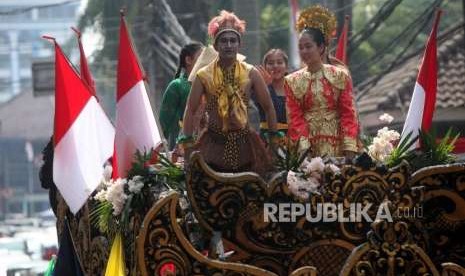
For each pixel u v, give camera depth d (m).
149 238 13.38
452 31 33.62
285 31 50.16
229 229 13.80
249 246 13.88
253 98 15.93
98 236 15.90
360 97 38.94
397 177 13.77
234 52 14.69
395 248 13.30
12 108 148.38
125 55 16.33
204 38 40.97
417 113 16.17
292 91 15.52
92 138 16.77
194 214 13.84
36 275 43.94
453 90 39.53
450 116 37.66
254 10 32.69
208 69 14.77
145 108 16.36
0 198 149.25
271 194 13.82
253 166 14.73
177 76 18.69
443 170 13.87
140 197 14.53
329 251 13.94
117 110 16.34
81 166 16.61
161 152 16.58
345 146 15.26
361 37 34.97
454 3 50.34
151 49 40.84
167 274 13.36
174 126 18.11
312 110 15.45
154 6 40.00
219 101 14.66
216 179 13.70
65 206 17.81
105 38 56.38
